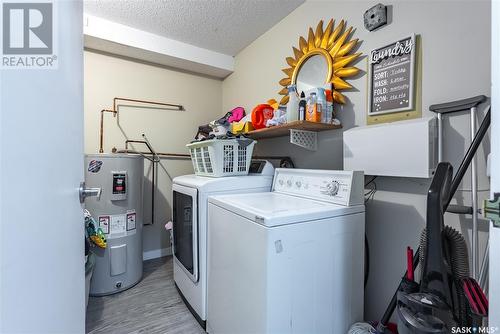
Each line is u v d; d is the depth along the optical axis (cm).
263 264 96
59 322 68
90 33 210
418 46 122
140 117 263
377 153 128
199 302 155
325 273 111
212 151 168
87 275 174
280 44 217
